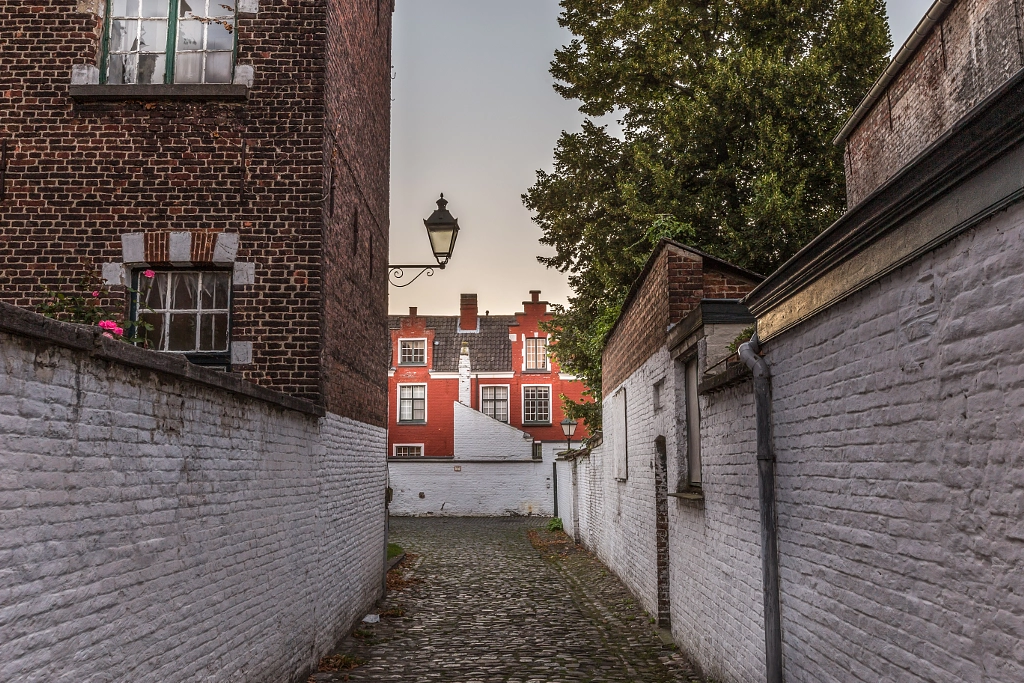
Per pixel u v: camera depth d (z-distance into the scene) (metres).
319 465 8.53
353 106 10.60
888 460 4.02
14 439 3.34
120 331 5.84
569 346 22.41
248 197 8.85
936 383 3.56
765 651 5.89
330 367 9.15
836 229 4.41
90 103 8.93
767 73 16.42
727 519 7.15
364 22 11.41
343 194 9.98
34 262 8.74
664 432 10.54
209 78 9.16
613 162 19.00
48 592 3.56
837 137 15.33
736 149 17.14
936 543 3.56
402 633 10.44
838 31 16.67
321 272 8.79
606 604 12.62
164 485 4.77
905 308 3.85
